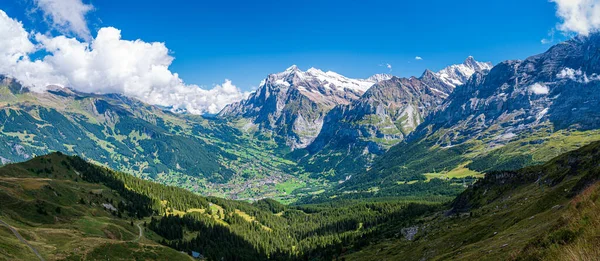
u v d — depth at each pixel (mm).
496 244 80562
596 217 25922
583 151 176125
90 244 144250
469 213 199875
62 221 186375
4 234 129750
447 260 90375
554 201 99875
